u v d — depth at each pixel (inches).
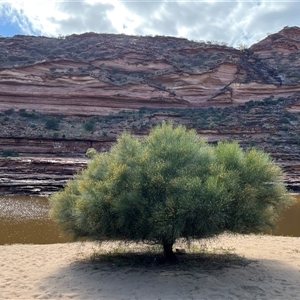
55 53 3870.6
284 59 3821.4
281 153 2110.0
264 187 410.6
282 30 4360.2
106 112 2928.2
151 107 3026.6
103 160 435.8
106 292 322.3
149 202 365.4
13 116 2687.0
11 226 824.9
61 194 459.2
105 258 443.8
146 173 374.9
